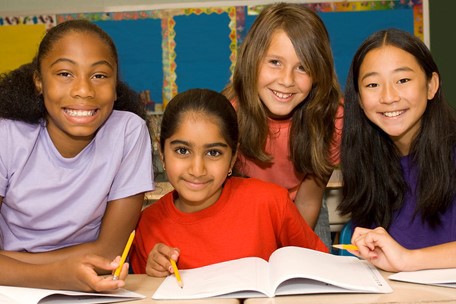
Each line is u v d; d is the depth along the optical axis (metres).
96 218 1.19
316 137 1.55
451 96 2.99
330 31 3.02
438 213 1.40
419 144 1.40
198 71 3.05
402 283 0.92
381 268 1.01
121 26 3.05
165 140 1.28
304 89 1.49
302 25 1.47
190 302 0.86
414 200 1.44
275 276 0.91
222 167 1.26
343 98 1.60
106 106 1.10
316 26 1.49
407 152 1.45
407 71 1.31
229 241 1.32
